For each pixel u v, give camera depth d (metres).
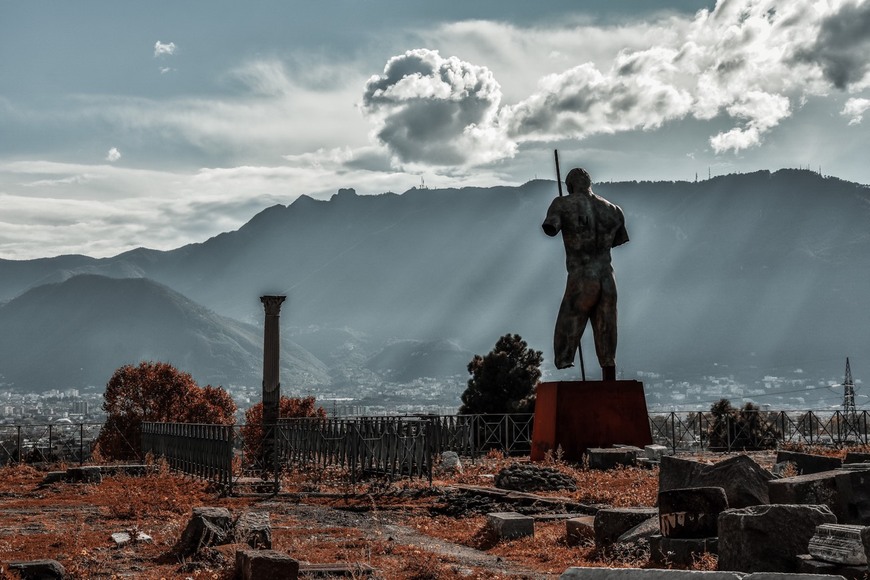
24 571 12.45
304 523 18.94
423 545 16.14
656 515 14.52
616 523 14.61
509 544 15.74
